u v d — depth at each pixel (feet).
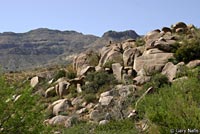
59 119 95.61
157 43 115.85
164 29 137.90
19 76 179.52
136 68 111.96
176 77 98.02
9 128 51.62
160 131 62.85
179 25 140.26
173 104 68.74
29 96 53.01
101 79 112.06
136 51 119.24
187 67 100.53
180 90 83.87
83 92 111.04
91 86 111.14
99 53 137.18
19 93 54.95
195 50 107.34
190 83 85.10
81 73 124.26
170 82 95.76
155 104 81.92
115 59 124.16
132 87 100.01
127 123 82.58
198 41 112.16
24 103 52.65
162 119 62.90
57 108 103.30
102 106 96.27
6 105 51.47
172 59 108.47
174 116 62.75
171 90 86.53
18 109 52.03
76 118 92.73
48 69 196.54
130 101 93.40
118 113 89.86
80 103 104.58
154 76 101.19
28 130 52.60
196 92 79.97
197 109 63.72
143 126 78.43
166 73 102.12
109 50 131.34
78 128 86.58
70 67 142.41
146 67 108.99
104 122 86.89
